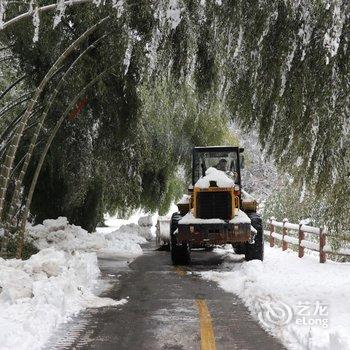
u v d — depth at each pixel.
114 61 31.92
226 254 42.91
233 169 38.28
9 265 22.66
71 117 36.41
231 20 23.53
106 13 30.28
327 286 23.36
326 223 21.22
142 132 45.94
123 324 16.95
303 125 20.94
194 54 27.19
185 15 26.47
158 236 50.03
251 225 34.34
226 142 56.75
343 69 20.09
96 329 16.25
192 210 34.75
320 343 13.60
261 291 21.39
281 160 22.12
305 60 21.06
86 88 33.41
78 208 50.41
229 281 26.66
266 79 22.45
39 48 35.34
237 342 14.80
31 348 13.77
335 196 20.33
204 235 33.16
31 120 41.25
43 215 47.00
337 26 19.61
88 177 42.66
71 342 14.71
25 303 18.06
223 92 25.20
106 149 41.06
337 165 19.98
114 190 47.00
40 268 21.72
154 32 26.81
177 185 68.19
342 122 19.81
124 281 27.05
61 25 33.81
